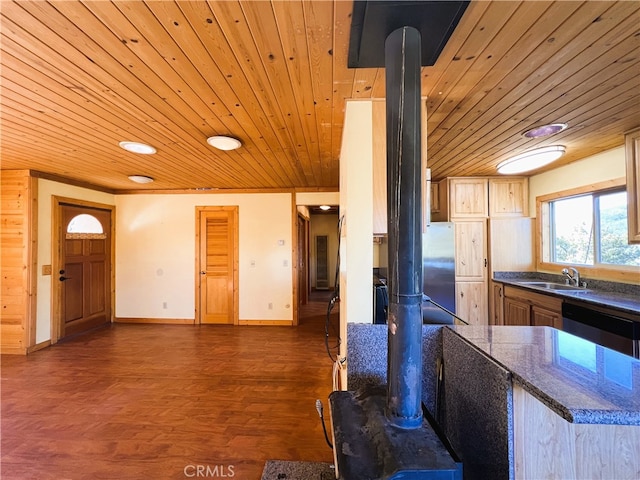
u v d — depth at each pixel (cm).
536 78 163
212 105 199
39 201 402
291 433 221
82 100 192
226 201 532
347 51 140
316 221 963
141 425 230
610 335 221
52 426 228
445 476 85
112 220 533
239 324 523
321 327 507
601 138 258
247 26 124
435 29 115
